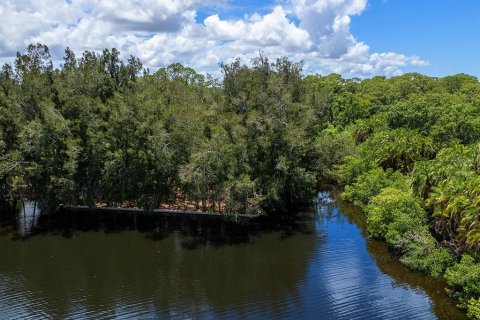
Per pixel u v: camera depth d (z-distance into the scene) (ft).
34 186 164.35
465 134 210.38
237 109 164.76
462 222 107.24
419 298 105.09
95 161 158.20
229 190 144.97
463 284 99.55
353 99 356.38
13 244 142.92
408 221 129.18
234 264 128.57
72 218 168.14
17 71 166.09
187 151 154.40
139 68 179.11
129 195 162.20
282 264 127.95
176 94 178.29
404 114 263.08
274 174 161.99
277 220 167.84
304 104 184.24
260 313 100.32
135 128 155.53
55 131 152.05
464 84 404.98
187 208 175.94
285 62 192.24
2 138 159.74
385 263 126.21
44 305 104.27
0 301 105.81
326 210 180.34
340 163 203.00
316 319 96.58
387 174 181.06
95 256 134.31
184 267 127.03
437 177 133.59
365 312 99.04
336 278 117.29
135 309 102.78
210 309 102.53
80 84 164.45
